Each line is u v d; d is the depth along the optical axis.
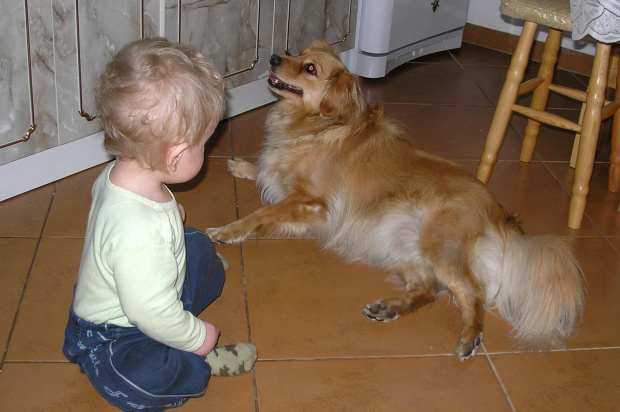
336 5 3.93
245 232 2.60
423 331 2.24
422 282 2.42
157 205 1.57
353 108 2.70
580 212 2.87
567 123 2.85
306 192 2.74
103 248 1.53
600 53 2.63
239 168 3.08
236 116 3.66
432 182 2.49
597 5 2.37
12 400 1.81
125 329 1.69
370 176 2.62
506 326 2.31
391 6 4.09
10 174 2.64
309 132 2.78
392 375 2.03
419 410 1.91
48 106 2.61
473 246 2.34
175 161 1.54
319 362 2.05
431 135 3.66
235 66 3.43
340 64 2.77
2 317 2.09
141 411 1.76
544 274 2.25
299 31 3.74
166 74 1.43
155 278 1.52
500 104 2.98
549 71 3.24
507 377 2.06
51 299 2.19
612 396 2.02
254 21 3.42
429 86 4.33
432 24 4.60
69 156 2.85
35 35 2.43
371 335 2.20
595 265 2.65
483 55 5.00
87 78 2.71
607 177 3.37
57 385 1.87
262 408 1.86
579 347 2.21
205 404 1.86
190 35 3.07
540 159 3.52
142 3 2.76
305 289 2.39
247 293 2.33
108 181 1.58
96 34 2.65
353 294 2.39
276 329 2.17
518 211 3.01
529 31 2.81
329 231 2.72
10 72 2.41
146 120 1.43
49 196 2.74
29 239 2.47
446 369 2.08
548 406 1.96
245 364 1.95
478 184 2.50
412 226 2.45
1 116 2.45
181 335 1.62
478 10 5.16
